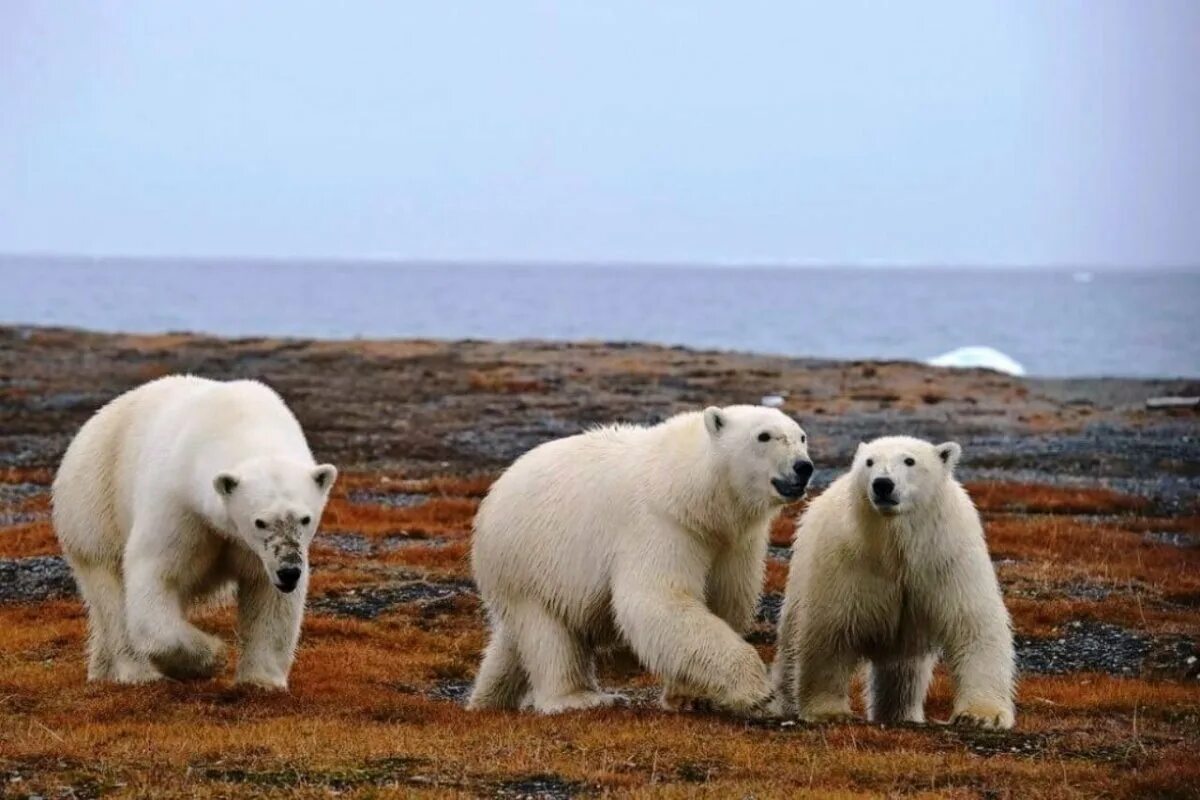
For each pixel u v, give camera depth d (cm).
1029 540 3934
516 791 1648
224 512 1966
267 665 2112
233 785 1634
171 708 1991
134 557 2072
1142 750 1880
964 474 5488
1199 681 2584
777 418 1967
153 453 2112
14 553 3591
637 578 1975
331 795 1591
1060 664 2738
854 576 2058
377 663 2594
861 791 1642
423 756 1775
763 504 1958
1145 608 3105
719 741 1819
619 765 1738
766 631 2959
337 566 3456
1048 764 1766
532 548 2081
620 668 2225
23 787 1634
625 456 2067
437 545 3800
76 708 2031
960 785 1683
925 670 2223
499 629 2188
